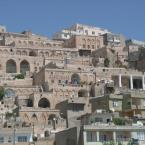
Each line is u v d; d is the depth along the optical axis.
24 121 145.75
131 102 147.75
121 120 121.75
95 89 172.75
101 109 145.50
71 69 189.38
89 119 125.81
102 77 189.12
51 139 124.00
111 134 108.44
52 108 159.38
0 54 199.12
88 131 106.44
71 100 151.88
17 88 170.00
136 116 139.38
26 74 190.50
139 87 185.25
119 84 183.50
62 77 181.50
